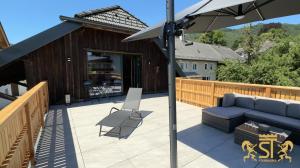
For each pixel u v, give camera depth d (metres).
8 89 11.98
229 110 4.69
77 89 8.05
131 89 5.77
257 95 5.38
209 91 6.70
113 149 3.49
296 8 3.40
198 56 20.72
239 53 30.72
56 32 7.07
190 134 4.24
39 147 3.57
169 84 2.11
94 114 5.97
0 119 1.74
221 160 3.09
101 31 8.62
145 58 10.38
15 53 6.33
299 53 14.76
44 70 7.19
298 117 3.88
